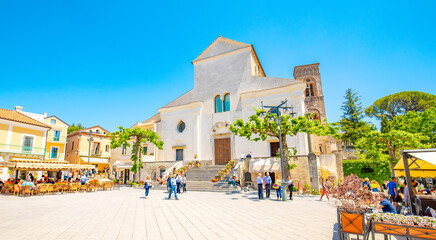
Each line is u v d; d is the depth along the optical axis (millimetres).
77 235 7266
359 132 45000
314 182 20750
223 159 29250
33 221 9203
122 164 34438
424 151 8570
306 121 18672
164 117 34219
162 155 32938
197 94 33250
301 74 54281
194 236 7168
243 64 31250
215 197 16938
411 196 8875
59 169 22156
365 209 6016
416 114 33219
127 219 9562
